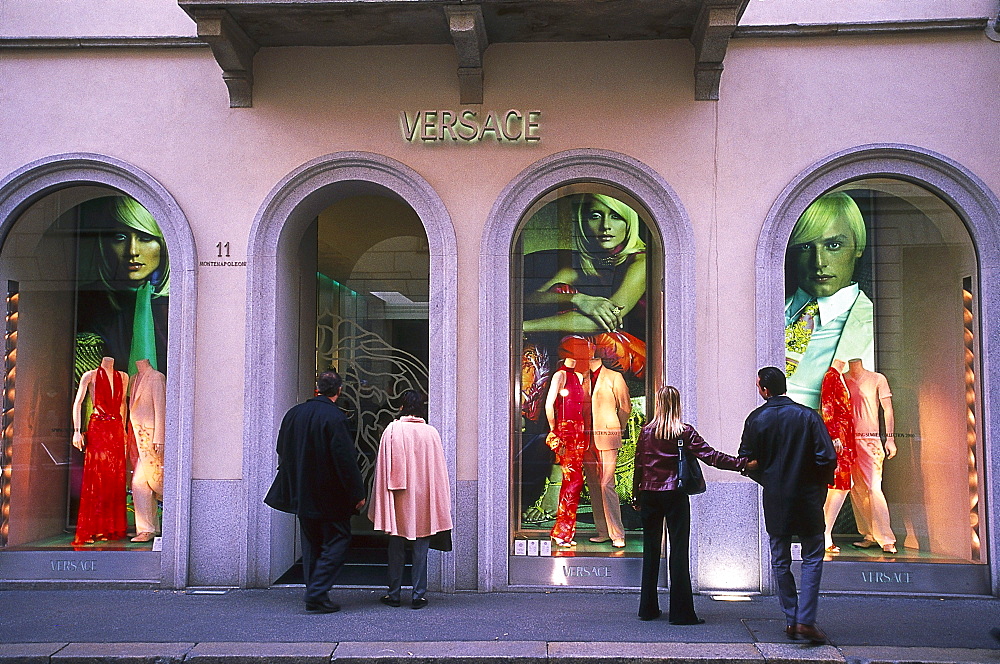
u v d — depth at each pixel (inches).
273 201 296.4
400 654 210.8
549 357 298.7
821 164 285.6
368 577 300.5
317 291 337.4
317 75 299.7
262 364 296.2
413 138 295.7
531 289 300.2
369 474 339.3
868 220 296.5
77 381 308.7
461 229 293.3
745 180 289.4
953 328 295.7
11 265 311.6
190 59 302.2
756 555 279.6
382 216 335.6
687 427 236.7
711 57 280.2
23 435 310.0
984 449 284.8
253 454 290.0
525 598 274.2
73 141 302.2
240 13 273.7
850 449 293.0
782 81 291.4
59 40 300.7
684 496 238.4
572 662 208.2
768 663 207.0
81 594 280.7
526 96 295.3
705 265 287.1
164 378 304.8
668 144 291.4
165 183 299.6
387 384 334.6
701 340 285.0
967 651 214.4
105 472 305.1
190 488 289.6
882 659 208.5
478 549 283.7
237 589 285.7
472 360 289.4
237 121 300.2
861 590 282.8
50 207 311.9
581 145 293.6
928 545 289.9
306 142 298.7
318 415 253.0
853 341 294.7
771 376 231.5
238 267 295.7
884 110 289.4
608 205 301.0
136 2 303.0
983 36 288.7
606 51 295.0
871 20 288.5
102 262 310.5
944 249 295.7
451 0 263.7
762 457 226.5
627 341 297.3
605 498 293.9
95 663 210.8
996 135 286.8
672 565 238.1
